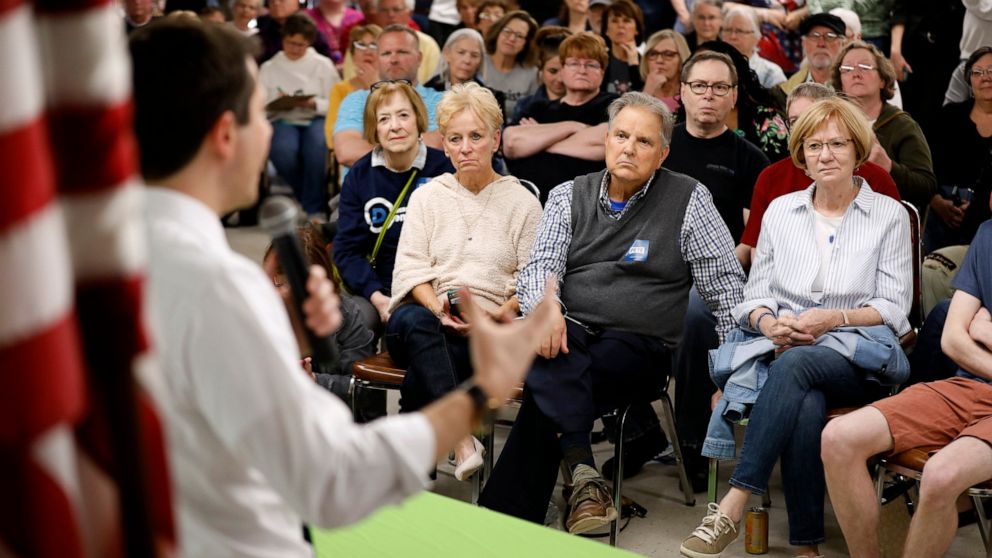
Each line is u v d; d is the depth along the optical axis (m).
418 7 7.31
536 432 3.12
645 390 3.27
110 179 0.76
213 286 1.18
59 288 0.69
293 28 6.35
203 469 1.23
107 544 0.82
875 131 4.30
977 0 5.11
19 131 0.66
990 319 3.01
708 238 3.28
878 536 2.90
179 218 1.22
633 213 3.28
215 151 1.24
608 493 2.99
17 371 0.67
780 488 3.61
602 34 5.96
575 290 3.29
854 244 3.21
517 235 3.52
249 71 1.26
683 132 4.04
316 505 1.16
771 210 3.35
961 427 2.84
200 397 1.18
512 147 4.45
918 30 5.62
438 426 1.21
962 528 3.31
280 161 6.34
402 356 3.41
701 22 5.86
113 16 0.75
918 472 2.79
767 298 3.24
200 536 1.25
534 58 5.59
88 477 0.81
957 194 4.50
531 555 2.08
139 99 1.20
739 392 3.09
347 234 3.84
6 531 0.71
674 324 3.29
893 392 3.14
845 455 2.82
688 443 3.57
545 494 3.12
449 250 3.50
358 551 2.07
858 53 4.27
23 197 0.67
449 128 3.50
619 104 3.29
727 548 3.17
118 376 0.78
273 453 1.16
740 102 4.36
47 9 0.73
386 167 3.84
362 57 5.54
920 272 3.28
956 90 5.21
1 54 0.65
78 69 0.74
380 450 1.18
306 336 1.40
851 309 3.16
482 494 3.12
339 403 1.24
